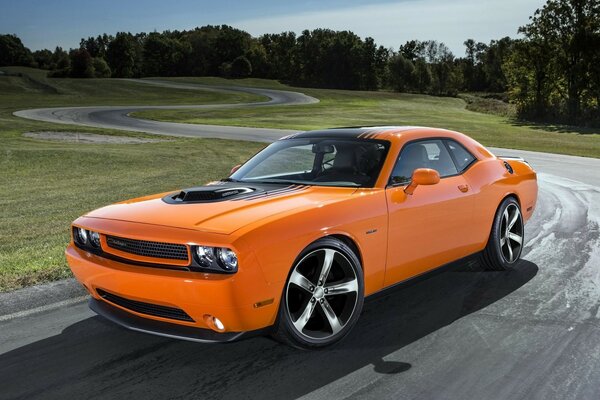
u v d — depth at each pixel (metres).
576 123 64.31
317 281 3.44
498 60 169.62
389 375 3.16
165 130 41.00
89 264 3.46
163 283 3.10
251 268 3.04
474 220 4.71
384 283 3.92
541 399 2.85
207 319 3.13
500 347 3.53
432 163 4.51
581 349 3.48
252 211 3.39
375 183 3.93
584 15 68.25
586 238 6.67
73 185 13.73
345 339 3.70
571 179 13.46
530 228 7.36
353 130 4.73
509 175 5.27
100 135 35.97
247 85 148.00
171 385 3.09
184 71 191.88
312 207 3.44
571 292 4.64
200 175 15.58
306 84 171.25
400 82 161.88
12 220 8.66
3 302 4.46
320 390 2.99
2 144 27.91
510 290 4.72
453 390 2.96
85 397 2.97
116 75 186.62
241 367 3.31
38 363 3.40
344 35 174.62
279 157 4.56
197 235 3.14
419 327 3.91
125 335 3.84
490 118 71.88
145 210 3.69
